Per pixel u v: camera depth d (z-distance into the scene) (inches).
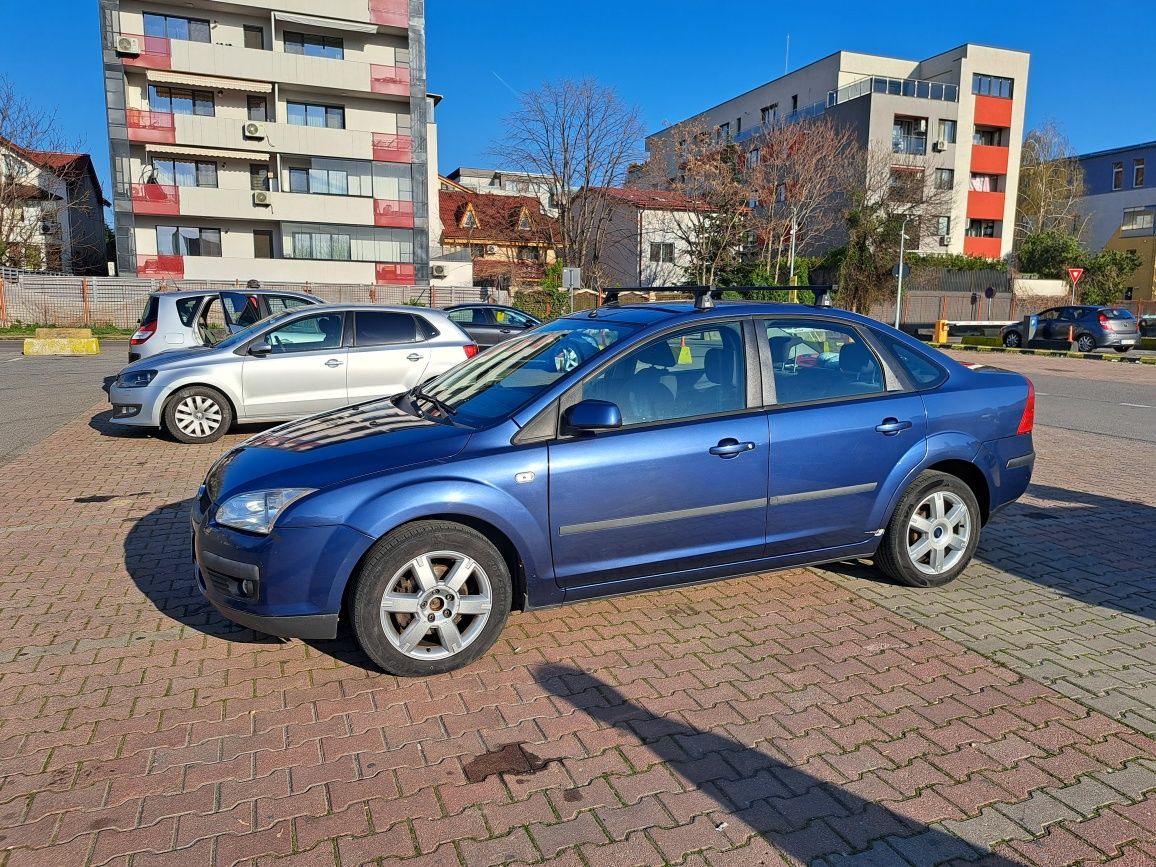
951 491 176.6
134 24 1330.0
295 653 149.1
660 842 98.5
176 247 1392.7
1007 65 1720.0
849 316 173.3
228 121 1363.2
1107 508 248.7
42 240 1486.2
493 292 1460.4
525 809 104.6
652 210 1489.9
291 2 1382.9
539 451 141.2
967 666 144.3
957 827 101.5
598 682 138.4
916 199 1469.0
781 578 187.9
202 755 116.3
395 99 1482.5
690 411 154.3
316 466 139.3
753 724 125.1
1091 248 2001.7
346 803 105.7
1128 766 114.3
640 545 149.6
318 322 344.2
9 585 181.5
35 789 108.3
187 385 329.1
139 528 223.8
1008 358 904.3
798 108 1911.9
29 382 542.6
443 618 138.3
